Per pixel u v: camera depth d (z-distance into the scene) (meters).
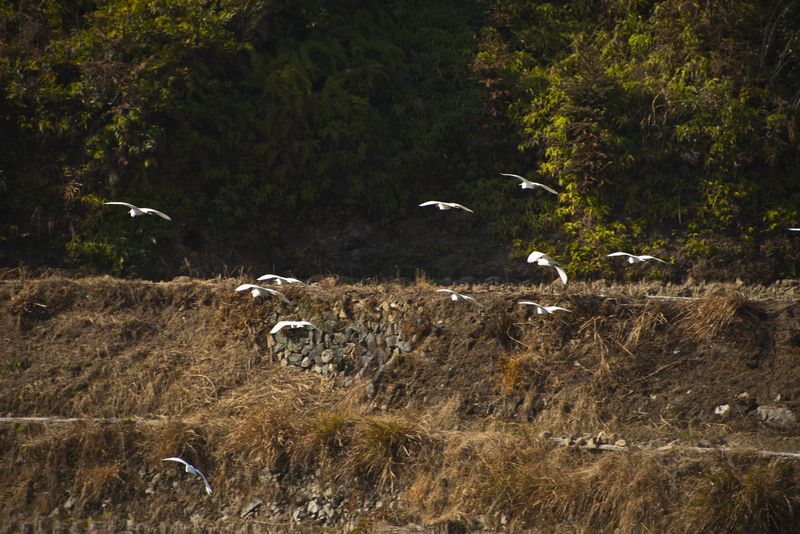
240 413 12.74
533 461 11.39
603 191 17.84
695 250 17.17
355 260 18.00
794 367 12.37
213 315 14.20
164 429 12.19
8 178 17.38
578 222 17.77
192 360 13.62
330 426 11.99
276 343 13.80
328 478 11.74
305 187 18.28
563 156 17.95
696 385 12.54
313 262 17.89
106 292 14.51
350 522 11.35
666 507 10.68
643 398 12.57
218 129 18.05
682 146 17.88
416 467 11.64
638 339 13.00
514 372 12.91
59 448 12.08
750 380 12.41
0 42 18.06
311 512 11.51
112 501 11.80
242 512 11.62
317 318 13.86
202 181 17.89
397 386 13.16
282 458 11.97
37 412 12.95
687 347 12.91
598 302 13.34
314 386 13.27
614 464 11.05
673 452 11.15
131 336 14.05
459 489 11.35
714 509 10.45
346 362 13.55
